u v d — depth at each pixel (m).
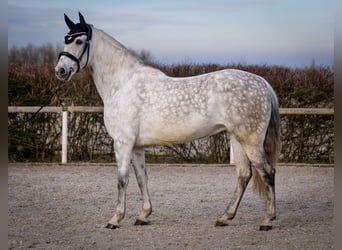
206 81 5.75
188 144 11.32
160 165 10.91
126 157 5.84
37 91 11.39
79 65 6.02
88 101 11.39
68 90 11.41
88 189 8.47
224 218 6.01
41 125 11.41
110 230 5.89
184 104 5.70
